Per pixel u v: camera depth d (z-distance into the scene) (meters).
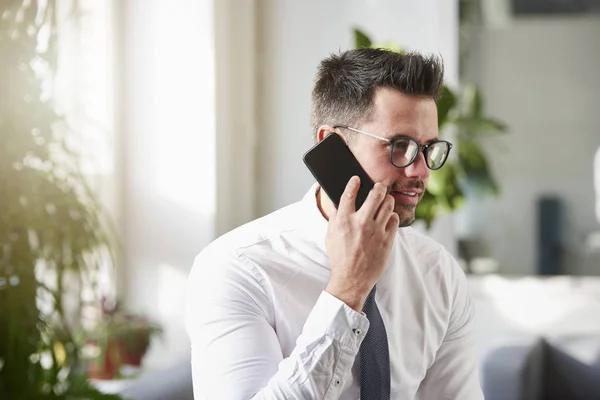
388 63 1.48
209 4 4.33
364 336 1.43
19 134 1.96
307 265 1.56
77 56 3.94
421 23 4.61
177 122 4.39
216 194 4.44
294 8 4.76
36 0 2.00
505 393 3.31
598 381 3.45
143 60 4.40
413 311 1.63
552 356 3.55
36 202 1.97
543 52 4.50
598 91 4.45
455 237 4.60
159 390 2.68
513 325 4.58
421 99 1.47
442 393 1.68
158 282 4.43
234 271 1.54
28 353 1.96
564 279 4.53
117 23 4.38
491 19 4.53
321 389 1.41
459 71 4.56
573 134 4.48
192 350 1.56
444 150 1.50
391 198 1.45
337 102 1.53
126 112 4.43
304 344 1.41
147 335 3.64
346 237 1.43
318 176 1.50
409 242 1.69
